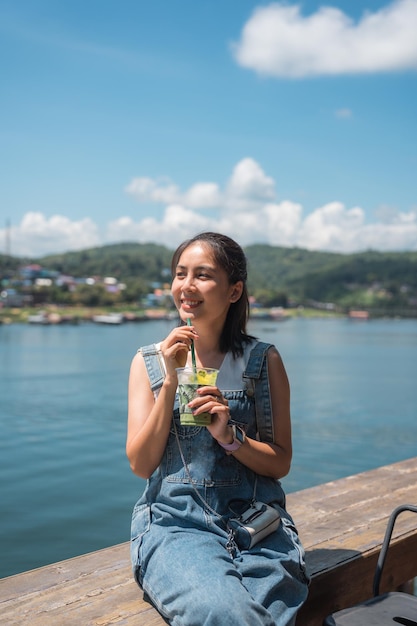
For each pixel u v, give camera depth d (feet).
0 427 61.67
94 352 199.31
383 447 52.54
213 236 7.46
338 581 7.90
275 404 7.47
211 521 6.89
